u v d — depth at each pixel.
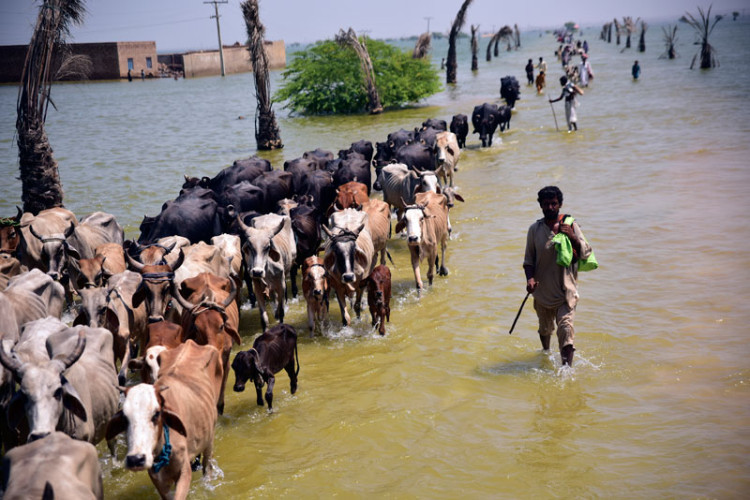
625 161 22.12
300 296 12.81
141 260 9.41
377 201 13.54
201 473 7.18
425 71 43.25
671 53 70.38
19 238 12.23
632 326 10.11
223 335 8.11
